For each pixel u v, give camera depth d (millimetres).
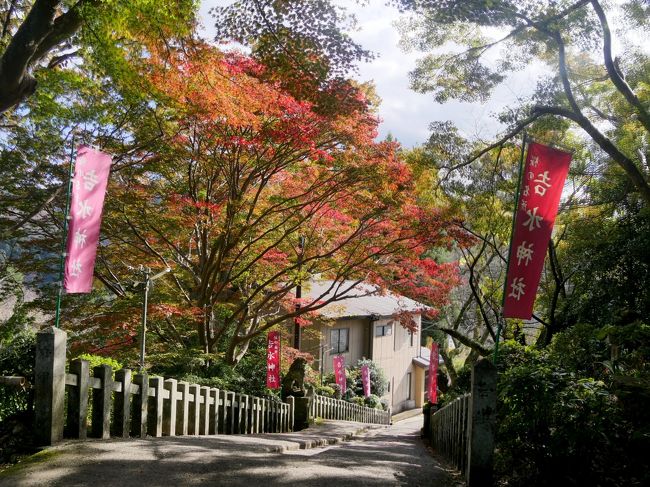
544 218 6355
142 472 5039
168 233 14156
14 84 9297
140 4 7941
